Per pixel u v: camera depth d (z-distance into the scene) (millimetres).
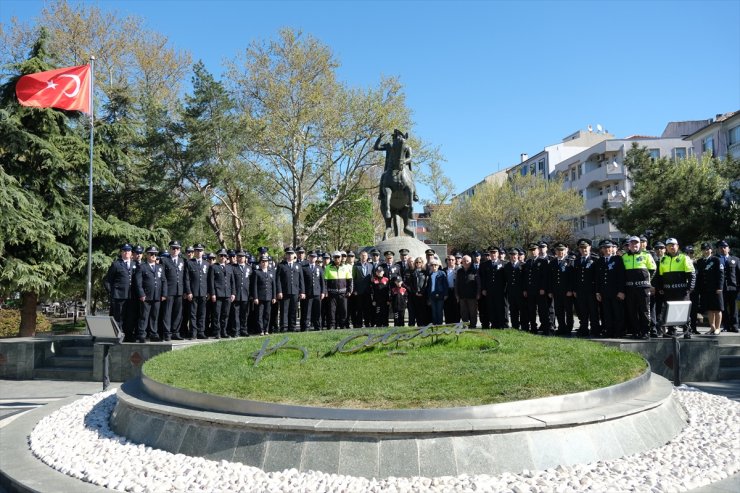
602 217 49344
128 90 23594
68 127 19328
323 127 30781
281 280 13391
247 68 30656
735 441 5906
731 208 19875
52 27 28094
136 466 5348
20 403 9430
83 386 10992
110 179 20234
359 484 4668
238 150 28969
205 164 27344
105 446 6016
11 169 17781
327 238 38312
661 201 22547
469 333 8953
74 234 18547
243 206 33438
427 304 13469
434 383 6168
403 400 5633
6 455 6008
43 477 5254
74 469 5395
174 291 11977
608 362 7223
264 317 13312
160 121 26625
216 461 5277
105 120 22297
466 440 4965
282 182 32969
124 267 11789
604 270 11312
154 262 11820
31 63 18172
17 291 17750
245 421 5328
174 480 4934
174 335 12234
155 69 31406
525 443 5043
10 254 17062
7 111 17812
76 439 6387
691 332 12633
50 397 9906
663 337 11125
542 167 60000
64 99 14391
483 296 12938
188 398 6184
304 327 13625
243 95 31125
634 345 10500
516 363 7043
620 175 47469
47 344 12586
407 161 17828
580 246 11961
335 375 6590
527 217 42094
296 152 31922
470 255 13773
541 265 12156
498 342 8336
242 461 5184
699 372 10570
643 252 11125
